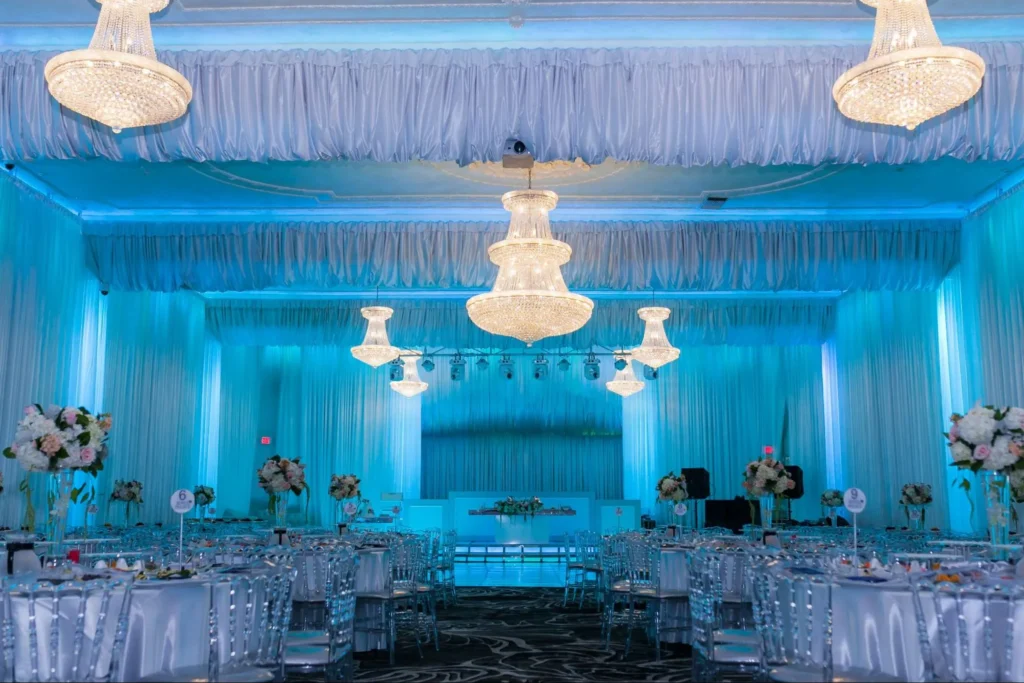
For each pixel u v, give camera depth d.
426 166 9.72
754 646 4.86
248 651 4.20
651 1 6.70
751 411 17.11
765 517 9.88
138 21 5.60
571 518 16.45
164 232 11.36
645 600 7.84
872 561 4.86
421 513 16.83
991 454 6.20
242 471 16.77
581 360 18.64
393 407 17.45
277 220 11.65
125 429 12.64
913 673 3.96
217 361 16.45
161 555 5.92
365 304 15.33
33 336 9.75
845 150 6.51
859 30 7.12
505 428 18.78
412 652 7.64
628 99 6.55
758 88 6.55
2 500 9.05
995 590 3.70
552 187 10.46
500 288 9.60
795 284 11.22
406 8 6.84
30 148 6.57
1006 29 7.04
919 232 11.15
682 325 14.95
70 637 3.91
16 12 6.86
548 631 8.77
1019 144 6.41
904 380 12.54
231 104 6.56
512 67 6.59
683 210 11.33
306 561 6.70
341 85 6.59
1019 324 9.42
